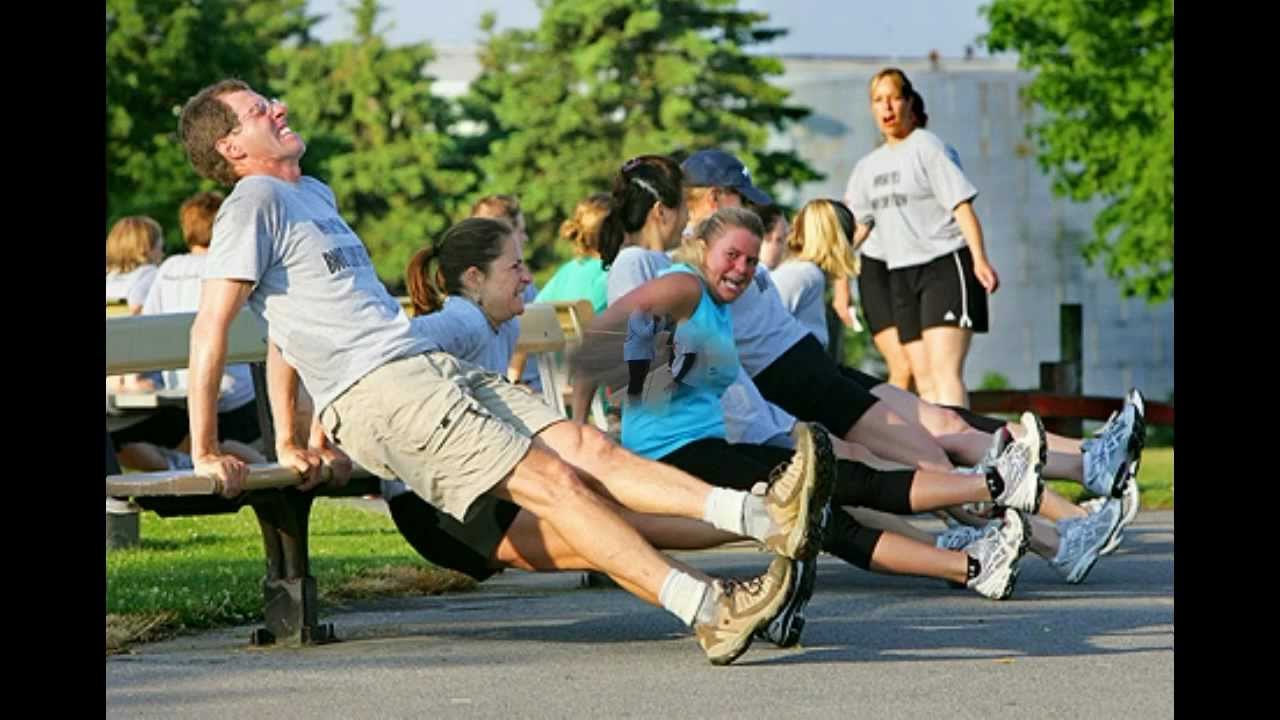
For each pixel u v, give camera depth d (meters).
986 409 34.31
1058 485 26.92
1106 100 79.75
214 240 13.26
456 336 14.66
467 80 136.25
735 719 10.91
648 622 14.95
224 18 100.12
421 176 114.06
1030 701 11.41
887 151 25.61
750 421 17.12
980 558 15.95
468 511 13.10
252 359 16.72
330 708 11.35
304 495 13.82
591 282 20.58
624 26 109.62
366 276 13.52
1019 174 97.38
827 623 14.69
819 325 20.11
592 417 18.27
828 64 115.94
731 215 15.10
